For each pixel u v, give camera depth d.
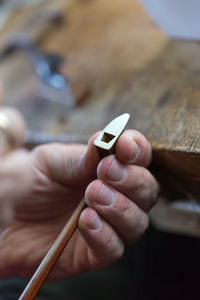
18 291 0.40
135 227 0.29
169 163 0.30
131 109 0.34
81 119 0.37
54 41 0.47
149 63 0.37
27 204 0.34
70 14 0.50
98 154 0.28
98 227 0.28
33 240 0.34
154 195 0.29
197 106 0.31
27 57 0.48
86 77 0.40
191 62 0.35
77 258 0.31
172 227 0.36
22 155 0.41
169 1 0.32
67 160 0.30
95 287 0.41
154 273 0.42
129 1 0.46
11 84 0.46
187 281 0.41
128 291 0.41
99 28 0.45
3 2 0.62
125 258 0.44
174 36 0.37
